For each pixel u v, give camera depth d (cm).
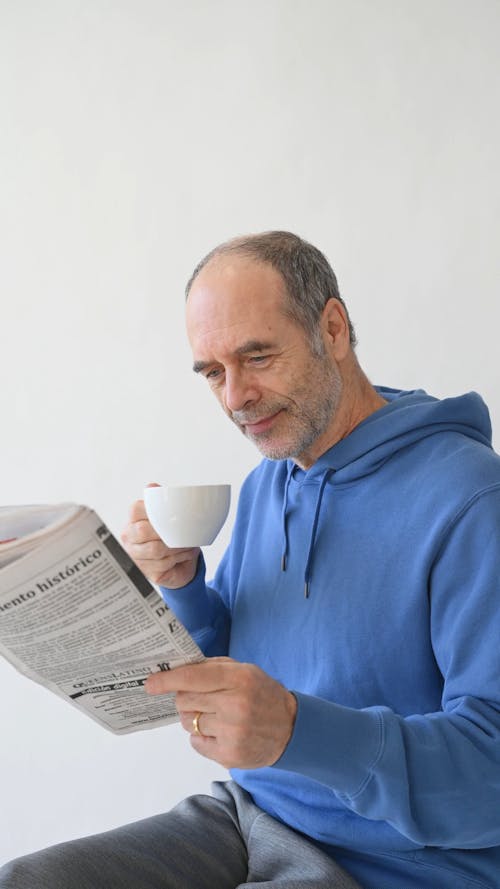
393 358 197
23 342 221
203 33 212
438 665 120
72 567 85
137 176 216
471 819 108
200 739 101
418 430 131
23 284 222
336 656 125
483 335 190
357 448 132
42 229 221
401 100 198
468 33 193
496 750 107
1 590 85
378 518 127
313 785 125
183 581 143
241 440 206
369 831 118
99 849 125
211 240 211
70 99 221
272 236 133
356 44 201
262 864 126
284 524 138
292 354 126
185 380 210
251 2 209
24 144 223
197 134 212
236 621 143
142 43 217
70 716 213
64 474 218
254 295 125
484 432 139
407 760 104
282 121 206
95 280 218
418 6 197
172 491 122
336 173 202
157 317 213
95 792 211
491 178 191
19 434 221
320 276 133
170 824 135
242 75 209
